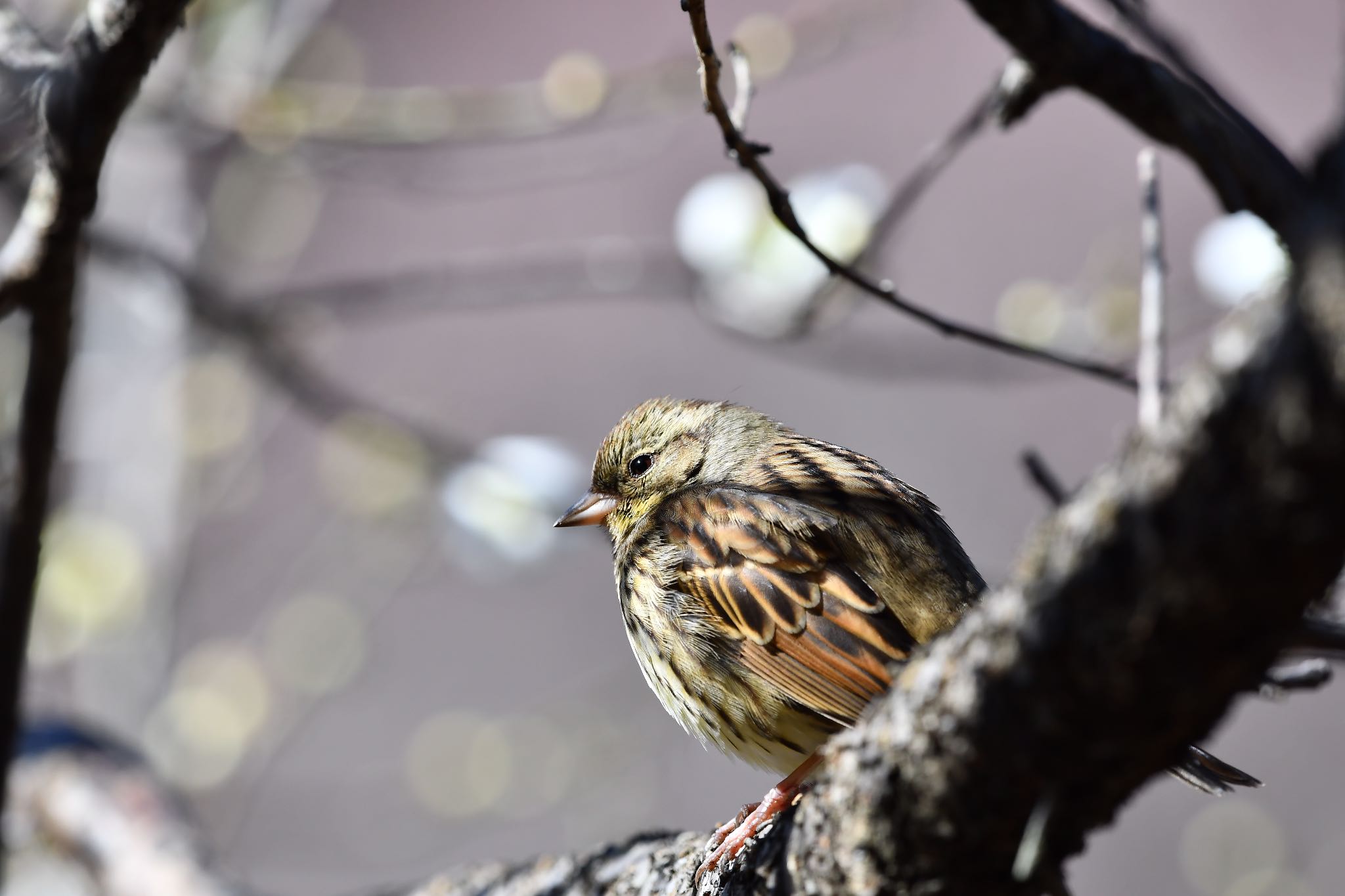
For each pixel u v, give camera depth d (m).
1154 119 4.36
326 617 15.04
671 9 23.44
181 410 13.59
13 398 9.62
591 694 15.92
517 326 22.62
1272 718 19.89
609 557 21.22
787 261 9.73
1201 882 16.73
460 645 20.61
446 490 11.34
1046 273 21.59
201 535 17.62
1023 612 3.27
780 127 23.03
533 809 15.08
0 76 5.54
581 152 14.65
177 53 11.32
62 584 12.98
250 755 14.80
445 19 23.38
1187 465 2.87
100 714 13.89
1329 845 18.77
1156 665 3.10
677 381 22.23
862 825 3.82
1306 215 2.67
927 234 22.38
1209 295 9.35
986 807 3.54
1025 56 4.36
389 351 22.11
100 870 9.50
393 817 16.02
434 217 22.30
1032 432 21.19
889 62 23.05
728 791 17.77
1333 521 2.75
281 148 10.81
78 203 5.72
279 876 15.59
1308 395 2.65
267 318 10.75
